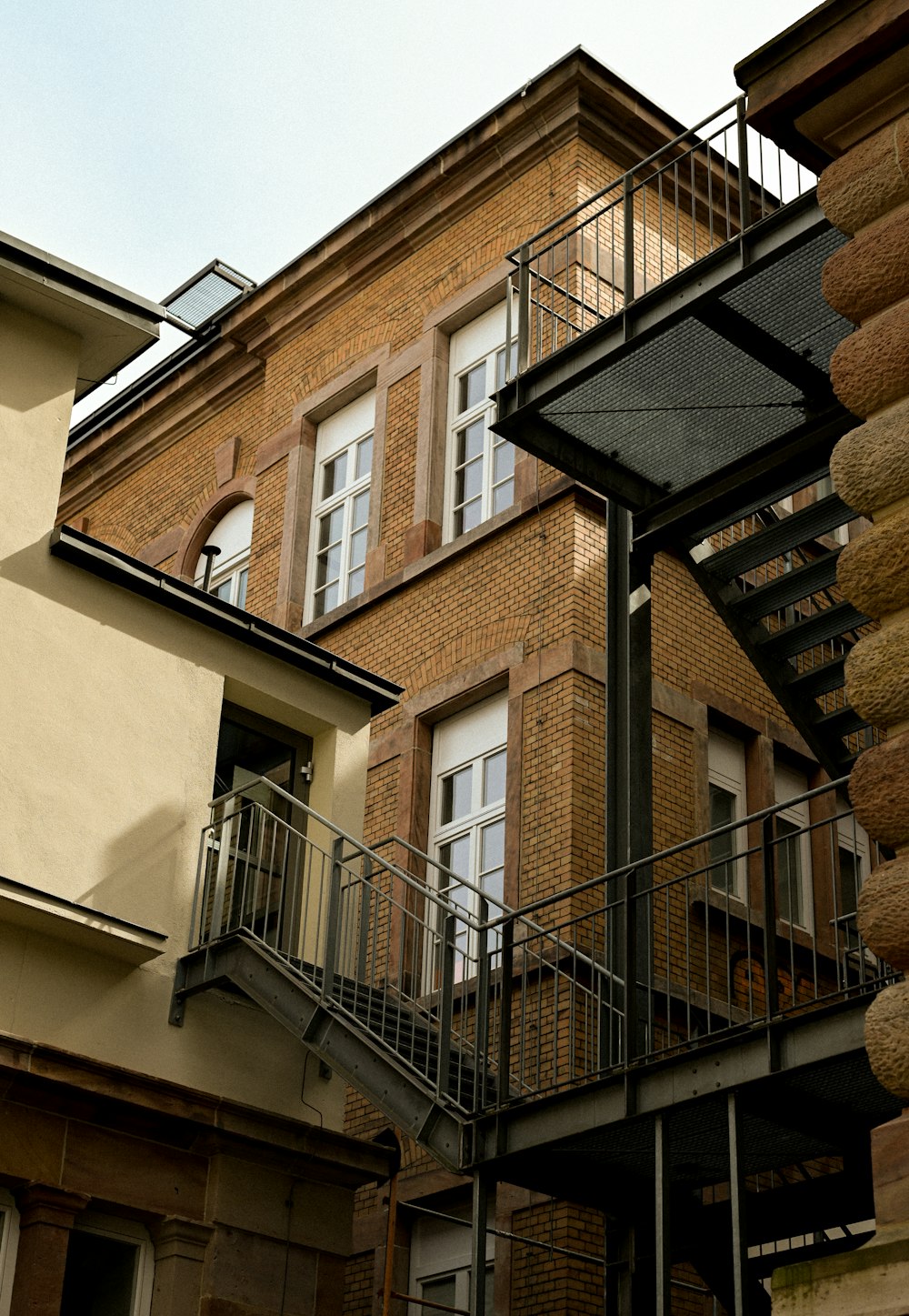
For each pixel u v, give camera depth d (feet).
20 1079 34.78
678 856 52.26
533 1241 44.75
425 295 66.80
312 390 71.15
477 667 56.95
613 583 41.81
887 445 22.71
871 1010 20.79
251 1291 36.91
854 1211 34.55
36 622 39.24
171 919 39.27
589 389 39.55
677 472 41.96
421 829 56.90
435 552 60.44
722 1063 30.01
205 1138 37.50
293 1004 37.04
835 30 24.30
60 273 41.45
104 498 82.99
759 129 25.23
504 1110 32.83
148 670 41.01
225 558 73.82
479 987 34.53
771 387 38.81
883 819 21.35
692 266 37.14
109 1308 35.50
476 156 65.31
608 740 40.16
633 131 63.10
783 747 57.62
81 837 38.17
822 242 34.83
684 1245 35.88
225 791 42.63
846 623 40.29
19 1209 34.94
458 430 63.67
